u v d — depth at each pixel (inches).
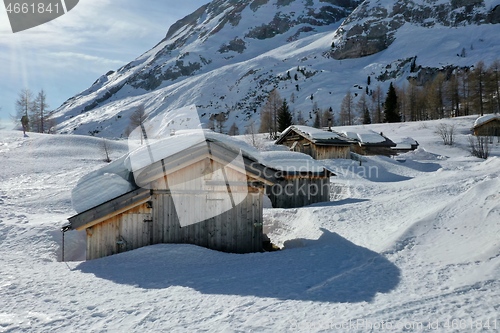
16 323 215.0
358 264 327.3
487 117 2207.2
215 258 385.7
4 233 551.2
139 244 422.0
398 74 5482.3
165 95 6993.1
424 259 318.3
